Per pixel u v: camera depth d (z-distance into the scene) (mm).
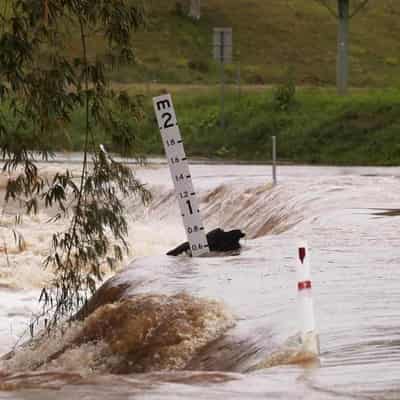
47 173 119000
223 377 30953
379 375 29812
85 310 50312
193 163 147250
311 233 61750
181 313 42000
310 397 27641
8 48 48094
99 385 30438
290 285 45688
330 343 34625
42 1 48344
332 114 168750
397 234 59938
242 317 41250
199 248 57312
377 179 94812
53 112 49656
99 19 50219
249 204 93250
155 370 39531
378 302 40500
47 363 45000
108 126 51500
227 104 184000
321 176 105562
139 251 87375
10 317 62781
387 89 194875
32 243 90188
